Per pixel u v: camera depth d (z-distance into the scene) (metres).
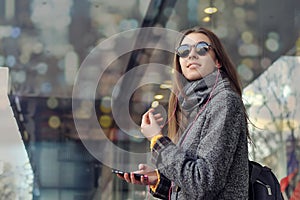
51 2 5.38
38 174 8.53
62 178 8.68
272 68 5.65
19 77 7.32
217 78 1.52
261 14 5.09
